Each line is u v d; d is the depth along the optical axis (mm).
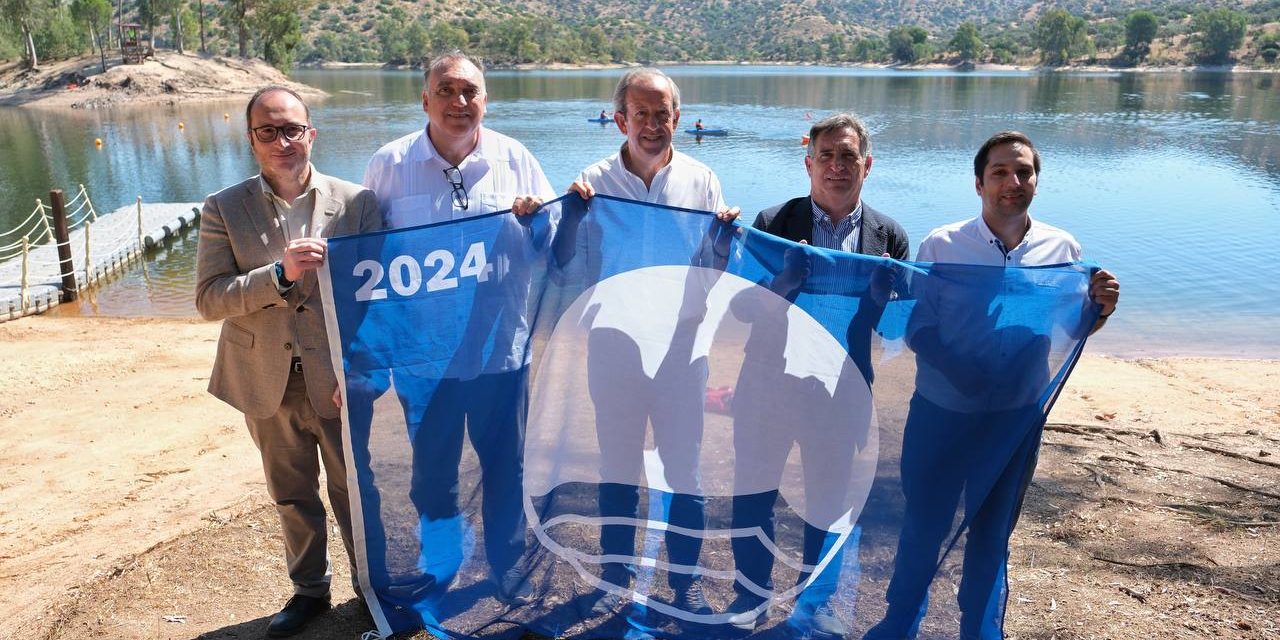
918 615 3539
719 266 3732
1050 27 162000
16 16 79812
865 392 3629
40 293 13180
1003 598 3479
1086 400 8547
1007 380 3527
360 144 37312
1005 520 3498
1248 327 12922
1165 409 8117
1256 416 7828
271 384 3557
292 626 3740
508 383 3764
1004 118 49188
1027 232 3807
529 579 3811
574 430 3826
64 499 6055
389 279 3537
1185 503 5008
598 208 3773
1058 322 3506
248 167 31641
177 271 16000
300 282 3525
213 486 6082
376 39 184625
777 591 3691
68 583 4336
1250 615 3828
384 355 3568
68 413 8094
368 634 3695
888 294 3586
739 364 3732
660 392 3781
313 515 3779
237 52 145500
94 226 18828
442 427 3672
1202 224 20516
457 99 3830
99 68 73688
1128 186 26047
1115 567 4285
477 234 3637
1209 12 158875
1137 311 13766
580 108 56656
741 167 29922
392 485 3635
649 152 3910
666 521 3795
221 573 4359
